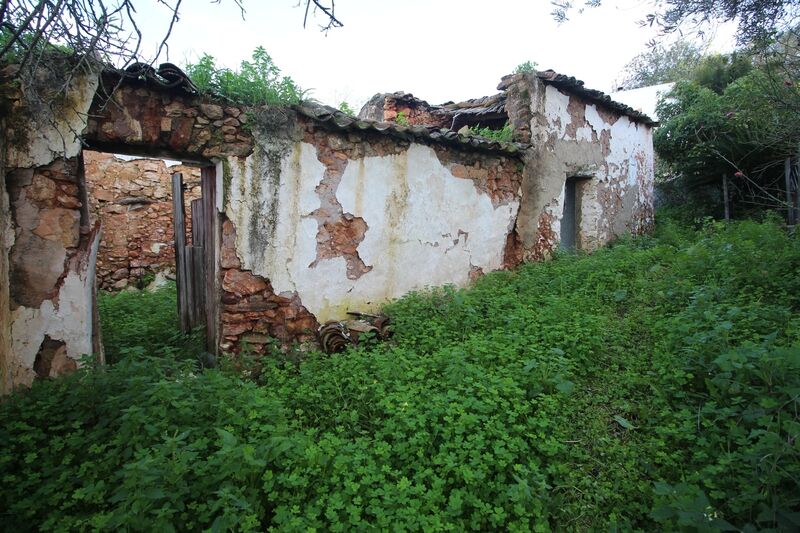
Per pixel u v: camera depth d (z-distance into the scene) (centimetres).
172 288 823
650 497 273
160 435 283
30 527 245
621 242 929
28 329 362
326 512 233
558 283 620
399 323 505
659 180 1322
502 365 392
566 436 327
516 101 781
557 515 269
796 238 609
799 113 633
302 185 498
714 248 631
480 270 712
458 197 666
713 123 1017
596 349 425
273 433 279
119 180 905
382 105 988
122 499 228
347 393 363
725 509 249
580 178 916
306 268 508
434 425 304
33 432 294
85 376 344
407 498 248
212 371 368
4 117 345
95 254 404
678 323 418
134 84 395
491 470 283
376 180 563
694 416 320
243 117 453
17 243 356
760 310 413
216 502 226
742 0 495
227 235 459
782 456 253
